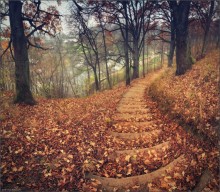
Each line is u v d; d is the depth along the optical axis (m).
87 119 8.81
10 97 11.25
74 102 12.60
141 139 6.86
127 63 20.36
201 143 5.63
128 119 8.87
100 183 4.69
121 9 20.89
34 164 5.12
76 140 6.65
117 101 12.59
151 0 21.05
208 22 16.08
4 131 6.55
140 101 12.10
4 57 17.59
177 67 13.30
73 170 5.05
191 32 20.73
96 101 13.11
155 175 4.90
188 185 4.48
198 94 7.83
